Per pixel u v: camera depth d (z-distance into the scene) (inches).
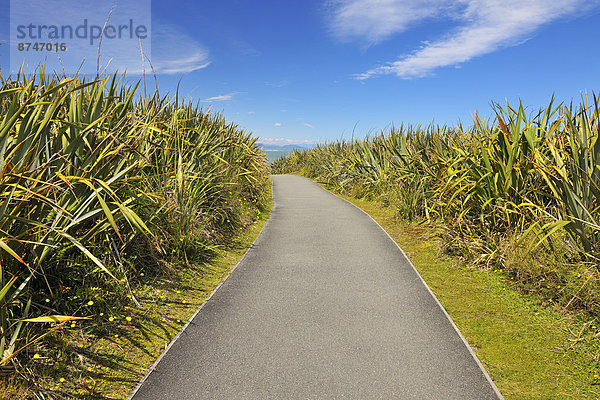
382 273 234.2
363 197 597.9
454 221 270.2
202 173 295.9
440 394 117.3
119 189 174.4
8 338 120.5
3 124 126.0
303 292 202.5
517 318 172.1
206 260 251.1
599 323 159.3
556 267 187.5
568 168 204.5
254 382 122.6
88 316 149.0
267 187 685.9
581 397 117.4
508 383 124.9
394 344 148.1
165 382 122.2
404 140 514.3
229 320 168.2
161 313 169.6
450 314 177.8
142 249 208.2
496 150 244.8
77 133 159.3
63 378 116.6
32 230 132.5
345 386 120.6
